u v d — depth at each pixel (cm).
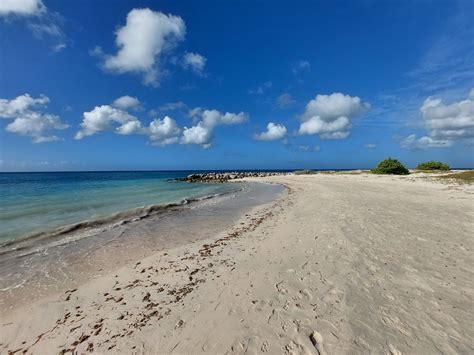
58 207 1784
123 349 423
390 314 468
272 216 1423
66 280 718
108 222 1394
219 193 2950
